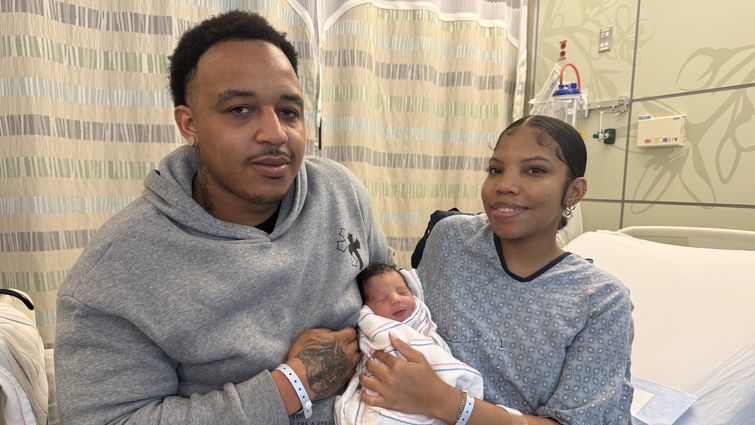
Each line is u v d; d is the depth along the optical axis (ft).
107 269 2.34
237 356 2.52
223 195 2.79
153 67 5.11
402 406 2.56
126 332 2.34
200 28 2.64
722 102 4.95
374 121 6.55
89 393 2.21
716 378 3.66
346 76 6.22
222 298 2.48
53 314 4.80
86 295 2.27
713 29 4.99
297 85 2.70
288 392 2.47
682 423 3.36
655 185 5.70
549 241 2.99
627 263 4.99
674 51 5.39
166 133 5.23
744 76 4.75
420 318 3.16
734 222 4.92
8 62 4.47
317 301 3.00
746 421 3.45
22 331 2.73
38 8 4.51
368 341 3.00
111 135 5.08
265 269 2.64
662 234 5.32
